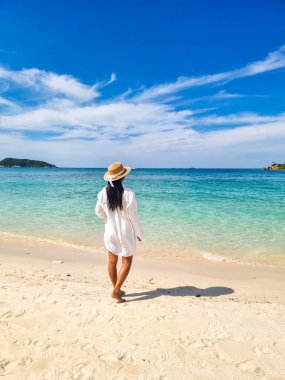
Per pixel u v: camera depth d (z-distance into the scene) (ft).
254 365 9.65
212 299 15.75
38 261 21.94
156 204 51.19
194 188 92.73
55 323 12.02
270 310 13.74
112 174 13.75
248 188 93.40
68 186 96.17
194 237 29.60
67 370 9.36
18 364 9.59
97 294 15.39
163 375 9.20
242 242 27.96
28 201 53.93
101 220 36.83
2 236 29.32
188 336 11.26
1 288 15.48
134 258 23.36
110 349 10.41
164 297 15.37
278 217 39.63
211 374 9.25
